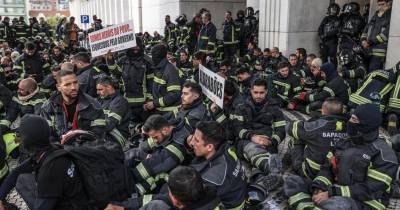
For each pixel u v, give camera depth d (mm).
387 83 5598
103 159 2887
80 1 46781
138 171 3723
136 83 6191
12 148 4887
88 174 2732
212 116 4895
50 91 6676
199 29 12336
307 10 10617
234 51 12078
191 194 2357
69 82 3930
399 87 5516
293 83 7492
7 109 5176
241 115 4918
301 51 8719
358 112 3236
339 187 3344
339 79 6426
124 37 6207
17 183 3264
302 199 3600
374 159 3285
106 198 2818
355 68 7449
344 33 9547
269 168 4242
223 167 3180
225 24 12039
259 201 3832
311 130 4020
